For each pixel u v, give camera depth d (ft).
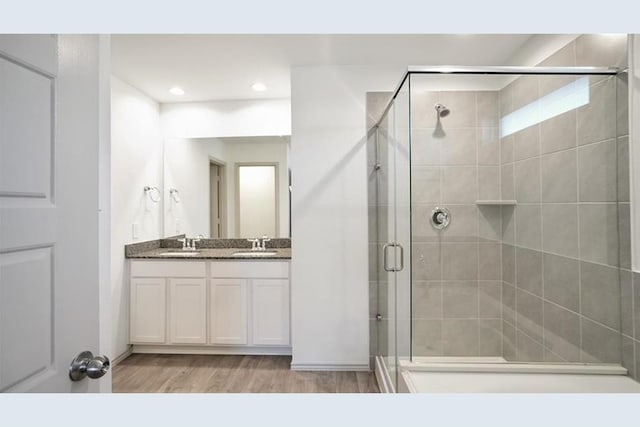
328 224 9.95
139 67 9.68
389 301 8.45
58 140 2.61
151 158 12.19
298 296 9.97
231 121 12.43
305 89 9.82
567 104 6.77
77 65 2.83
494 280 7.32
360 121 9.86
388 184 8.58
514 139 7.09
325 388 8.90
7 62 2.19
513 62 9.06
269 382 9.23
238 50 8.78
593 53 6.68
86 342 2.88
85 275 2.88
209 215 12.64
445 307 7.33
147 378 9.47
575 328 6.80
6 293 2.15
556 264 6.96
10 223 2.17
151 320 10.92
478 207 7.30
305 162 9.90
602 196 6.51
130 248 10.96
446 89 7.11
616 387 6.02
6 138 2.17
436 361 7.22
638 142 5.96
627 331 6.23
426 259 7.38
